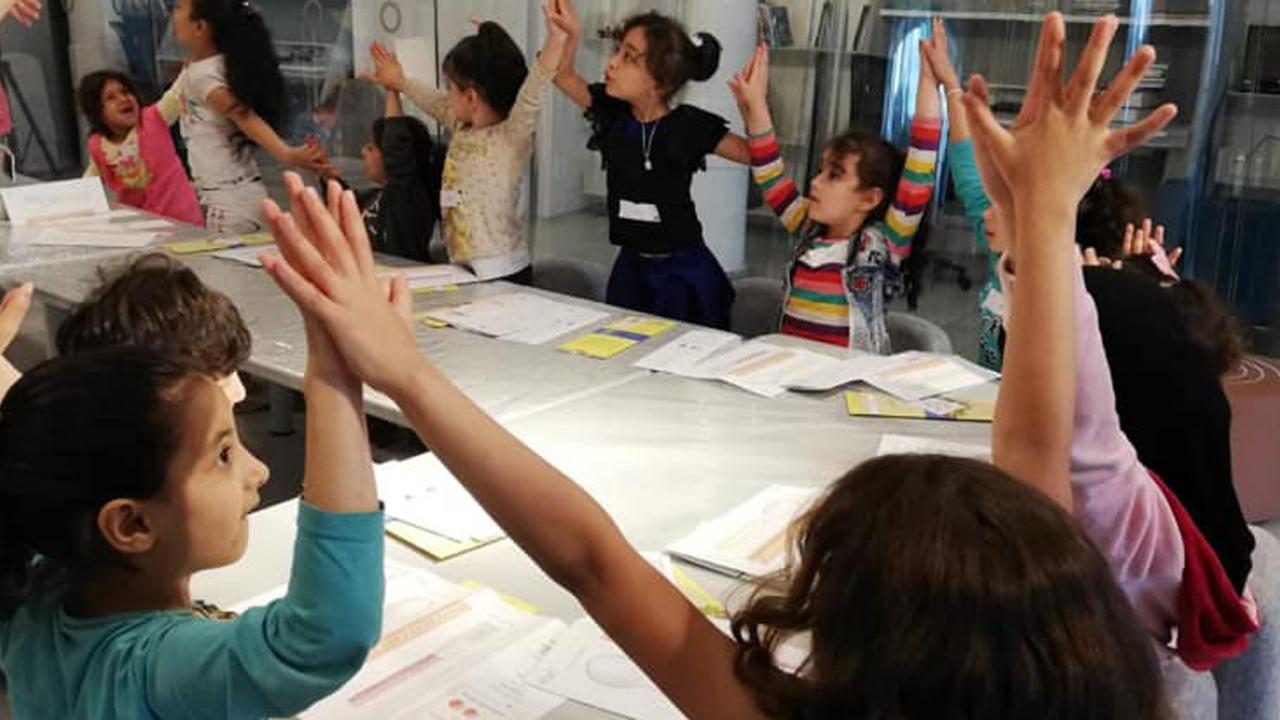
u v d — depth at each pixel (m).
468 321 2.79
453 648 1.36
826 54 4.56
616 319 2.86
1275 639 1.85
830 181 3.02
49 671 1.02
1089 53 1.02
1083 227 2.21
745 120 3.31
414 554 1.61
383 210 3.85
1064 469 1.09
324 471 0.92
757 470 1.92
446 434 0.95
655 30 3.27
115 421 0.96
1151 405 1.44
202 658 0.95
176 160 4.51
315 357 0.94
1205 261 4.14
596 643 1.37
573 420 2.14
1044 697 0.74
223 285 3.06
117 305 1.68
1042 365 1.07
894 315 3.07
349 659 0.93
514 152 3.50
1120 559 1.31
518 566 1.58
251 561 1.56
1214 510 1.47
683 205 3.37
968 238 4.23
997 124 1.10
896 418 2.17
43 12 6.59
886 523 0.79
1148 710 0.79
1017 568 0.76
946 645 0.74
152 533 0.99
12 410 0.98
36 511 0.97
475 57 3.48
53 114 6.78
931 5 4.31
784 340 2.69
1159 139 4.08
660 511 1.75
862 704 0.76
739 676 0.90
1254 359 3.16
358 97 5.38
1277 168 3.97
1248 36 3.96
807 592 0.83
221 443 1.03
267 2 5.33
